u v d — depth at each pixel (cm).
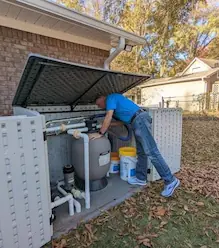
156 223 199
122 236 181
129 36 377
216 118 1032
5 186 136
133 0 1219
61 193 244
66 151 302
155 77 1892
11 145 137
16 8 251
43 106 278
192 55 1973
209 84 1533
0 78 297
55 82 223
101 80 262
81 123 259
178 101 1491
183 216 210
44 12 263
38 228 161
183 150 498
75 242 173
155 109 286
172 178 253
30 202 153
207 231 187
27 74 188
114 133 327
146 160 281
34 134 151
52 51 348
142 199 244
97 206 227
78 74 220
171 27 1265
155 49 1442
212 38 1850
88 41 394
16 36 304
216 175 321
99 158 248
